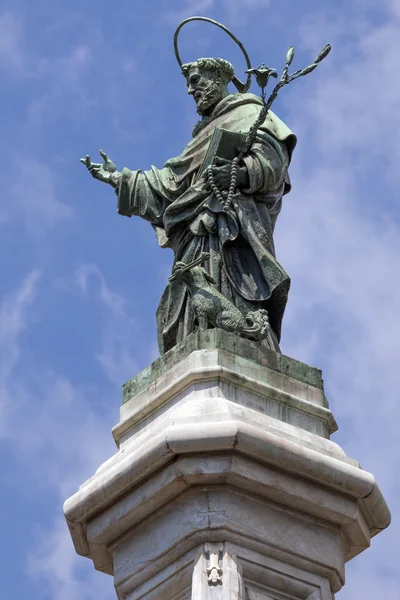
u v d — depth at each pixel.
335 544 24.33
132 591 24.16
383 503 24.62
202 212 26.84
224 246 26.44
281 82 26.33
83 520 24.66
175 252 27.30
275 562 23.72
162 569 23.88
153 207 27.77
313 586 23.89
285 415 24.88
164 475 23.84
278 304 26.19
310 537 24.14
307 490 24.06
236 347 25.17
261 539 23.67
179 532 23.67
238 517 23.64
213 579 23.14
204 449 23.58
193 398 24.52
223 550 23.41
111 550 24.58
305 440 24.47
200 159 27.44
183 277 26.02
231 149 26.94
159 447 23.67
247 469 23.69
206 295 25.72
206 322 25.69
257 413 24.41
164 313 26.56
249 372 24.95
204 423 23.64
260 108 27.81
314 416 25.14
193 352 24.94
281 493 23.89
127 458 24.11
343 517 24.31
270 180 26.83
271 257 26.28
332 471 24.09
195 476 23.64
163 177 27.78
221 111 27.92
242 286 26.27
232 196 26.61
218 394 24.47
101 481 24.33
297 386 25.28
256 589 23.53
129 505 24.17
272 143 27.09
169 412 24.80
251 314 25.67
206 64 28.30
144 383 25.73
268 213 27.06
